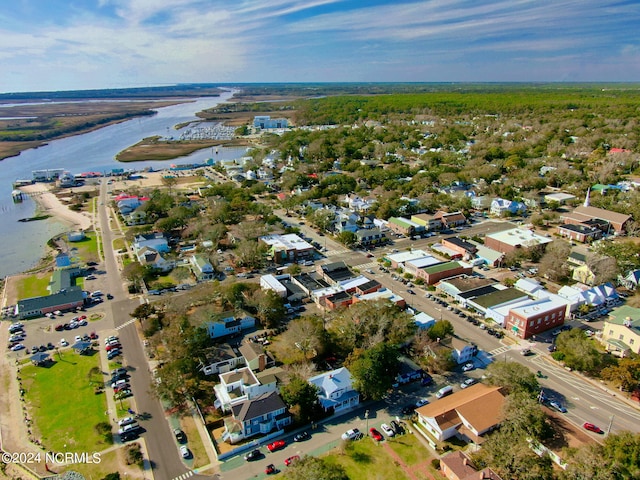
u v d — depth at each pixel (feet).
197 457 205.87
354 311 291.99
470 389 240.73
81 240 504.43
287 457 205.77
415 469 197.67
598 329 310.86
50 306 342.03
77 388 254.27
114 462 203.21
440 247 456.45
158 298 362.33
